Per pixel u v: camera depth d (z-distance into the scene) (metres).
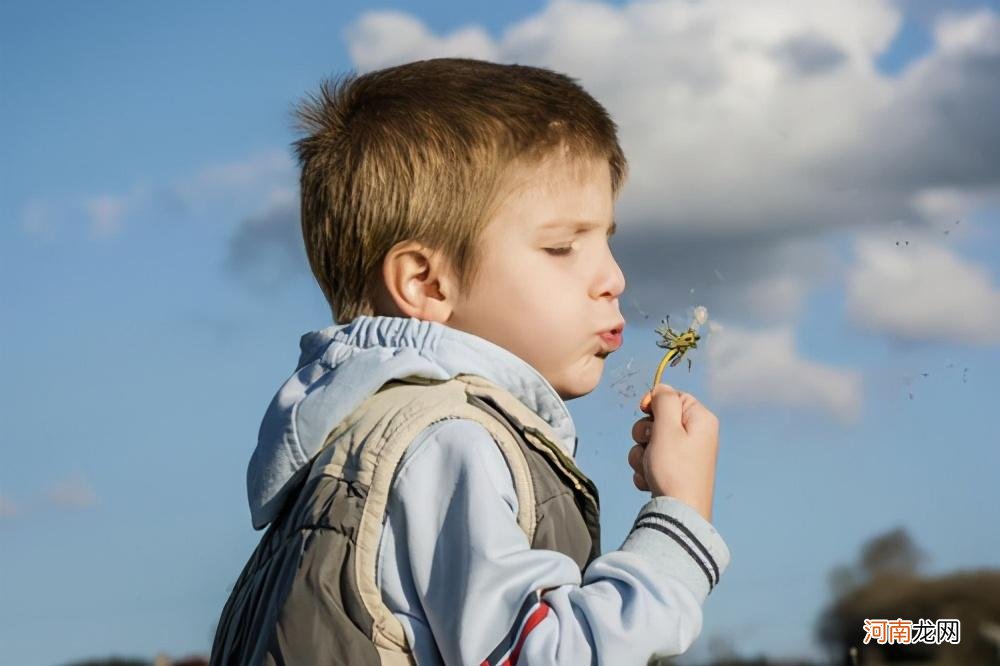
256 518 1.85
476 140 1.90
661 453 1.85
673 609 1.63
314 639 1.62
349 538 1.67
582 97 2.00
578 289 1.90
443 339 1.83
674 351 2.02
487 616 1.60
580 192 1.92
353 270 1.96
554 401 1.84
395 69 2.05
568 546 1.73
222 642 1.81
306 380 1.87
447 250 1.89
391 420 1.73
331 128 2.02
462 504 1.65
